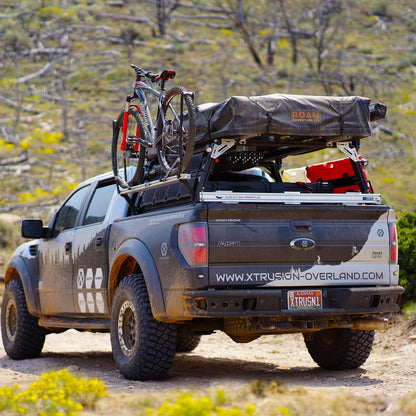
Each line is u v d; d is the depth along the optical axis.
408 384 11.53
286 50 98.62
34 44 98.56
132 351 12.04
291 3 116.25
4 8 111.88
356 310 11.44
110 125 70.94
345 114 11.80
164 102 12.41
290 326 11.30
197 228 10.70
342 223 11.58
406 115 68.19
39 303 16.38
